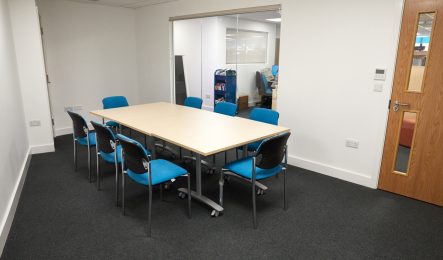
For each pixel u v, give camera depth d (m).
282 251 2.22
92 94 5.86
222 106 3.97
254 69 4.58
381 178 3.27
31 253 2.17
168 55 5.62
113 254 2.17
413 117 2.94
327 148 3.64
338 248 2.27
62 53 5.33
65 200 2.98
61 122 5.53
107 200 3.00
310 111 3.70
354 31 3.17
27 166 3.77
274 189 3.30
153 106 4.28
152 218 2.66
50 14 5.09
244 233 2.44
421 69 2.82
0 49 3.07
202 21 5.03
